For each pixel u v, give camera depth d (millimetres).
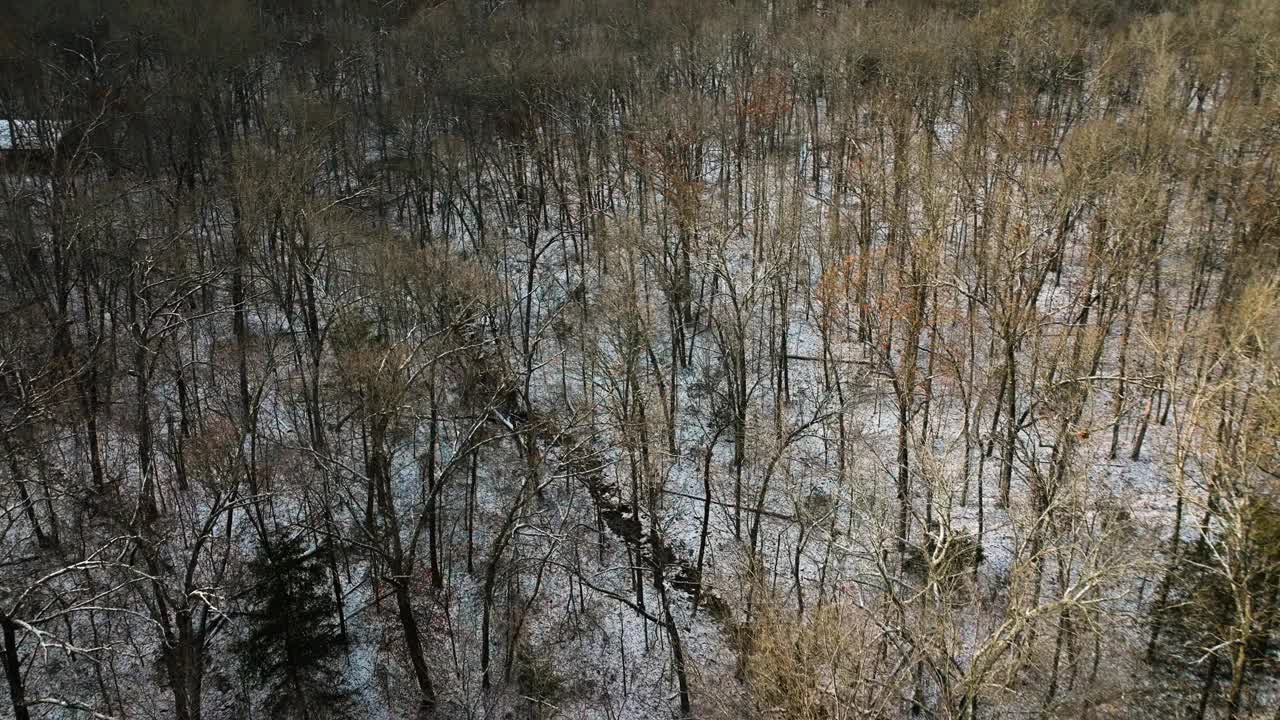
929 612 32219
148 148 51500
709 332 48906
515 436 43094
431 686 36031
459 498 42750
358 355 36844
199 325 46844
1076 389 39156
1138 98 54719
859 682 27688
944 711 27703
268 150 49594
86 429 41250
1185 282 46062
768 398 46062
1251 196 42562
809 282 49062
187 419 42250
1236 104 48781
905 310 40906
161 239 44656
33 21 56000
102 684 34250
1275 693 30734
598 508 41656
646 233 51156
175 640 31703
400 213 56344
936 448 42312
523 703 36906
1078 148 43812
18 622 28359
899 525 37562
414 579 39188
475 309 43094
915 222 49500
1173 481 38219
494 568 35875
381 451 33781
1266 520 27609
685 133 51625
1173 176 45844
